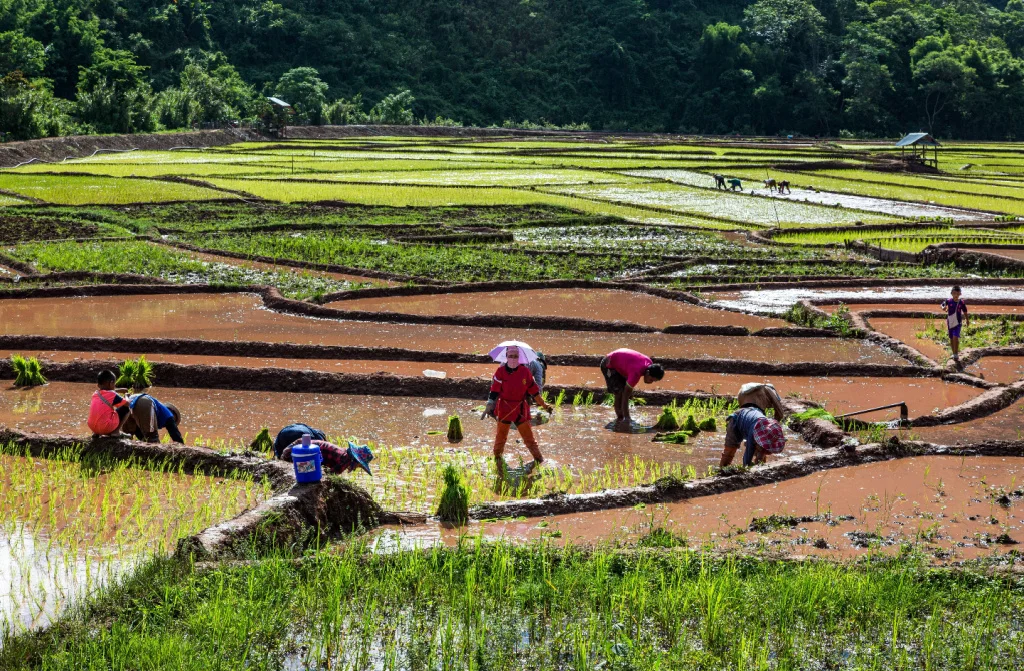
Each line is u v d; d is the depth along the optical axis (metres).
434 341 20.06
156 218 40.34
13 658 6.55
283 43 146.00
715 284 27.58
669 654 6.72
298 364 17.88
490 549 8.38
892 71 146.62
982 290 27.70
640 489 10.66
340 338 20.16
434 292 26.02
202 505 9.85
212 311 23.08
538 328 21.62
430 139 105.56
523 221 41.22
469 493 10.38
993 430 13.95
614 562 8.20
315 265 29.41
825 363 17.89
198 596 7.28
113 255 30.42
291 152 82.50
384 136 113.06
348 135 110.88
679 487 10.79
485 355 18.23
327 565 7.84
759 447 11.55
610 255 32.59
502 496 10.92
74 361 16.97
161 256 30.56
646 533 9.45
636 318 22.95
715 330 21.22
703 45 154.50
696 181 61.78
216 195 48.44
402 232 37.47
